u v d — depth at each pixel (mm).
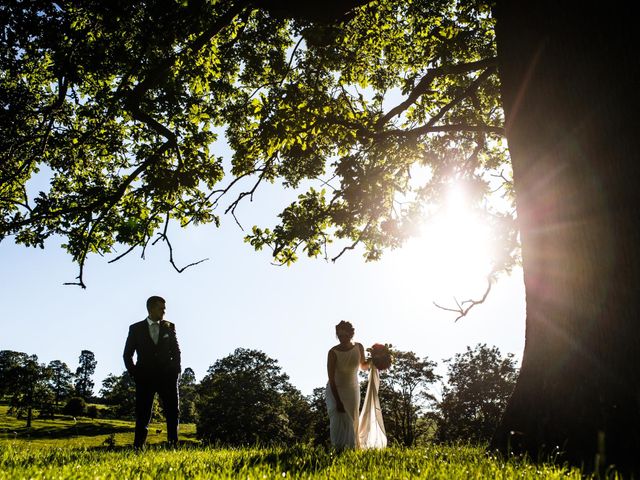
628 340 4051
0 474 3219
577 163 4656
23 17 7520
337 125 9867
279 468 3508
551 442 4230
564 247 4648
